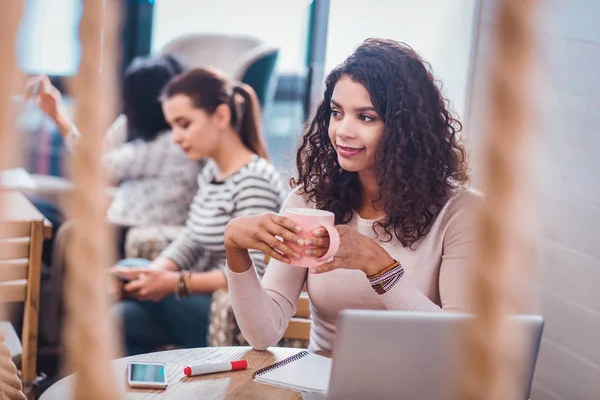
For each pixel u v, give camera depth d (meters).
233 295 1.61
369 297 1.65
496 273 0.29
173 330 2.50
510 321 0.30
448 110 1.73
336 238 1.42
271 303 1.65
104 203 0.33
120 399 0.34
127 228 2.91
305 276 1.76
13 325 2.73
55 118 2.57
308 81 3.86
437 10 2.65
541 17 0.28
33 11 0.33
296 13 4.43
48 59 3.66
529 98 0.28
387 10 2.82
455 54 2.48
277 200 2.39
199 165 2.89
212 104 2.41
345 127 1.62
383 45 1.67
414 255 1.65
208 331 2.30
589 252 1.91
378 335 1.11
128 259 2.72
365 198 1.72
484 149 0.29
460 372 0.31
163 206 2.89
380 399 1.13
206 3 4.44
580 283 1.94
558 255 2.01
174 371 1.47
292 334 1.91
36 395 2.10
